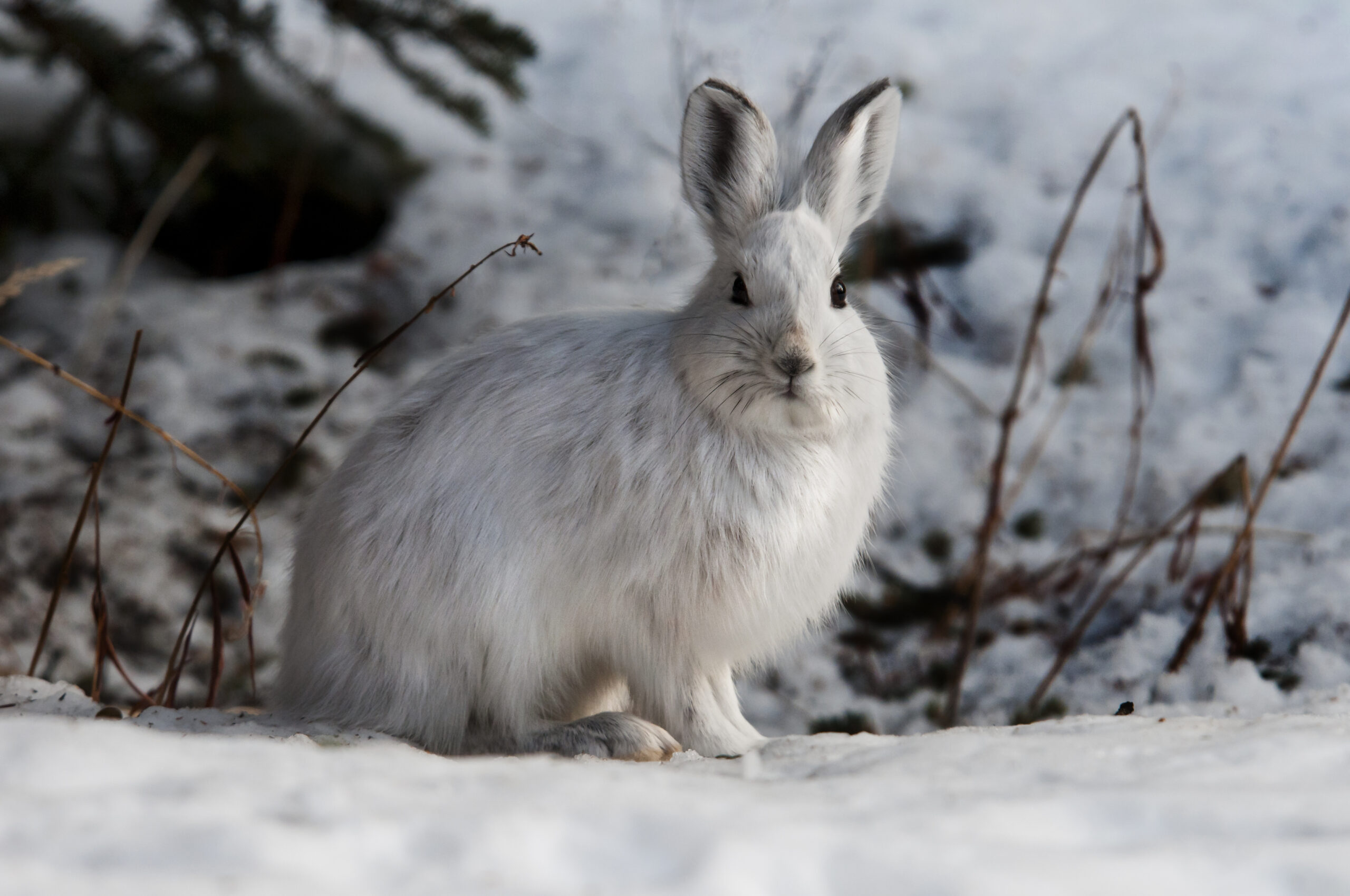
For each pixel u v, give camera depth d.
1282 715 6.24
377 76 16.77
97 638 8.23
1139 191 10.50
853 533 7.07
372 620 6.90
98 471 7.98
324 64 16.55
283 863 3.00
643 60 17.70
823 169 7.18
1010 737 5.43
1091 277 14.46
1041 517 12.22
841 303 6.91
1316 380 9.71
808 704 10.77
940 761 4.76
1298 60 17.27
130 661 11.10
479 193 15.78
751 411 6.34
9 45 11.20
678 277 14.39
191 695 10.77
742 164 7.09
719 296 6.72
